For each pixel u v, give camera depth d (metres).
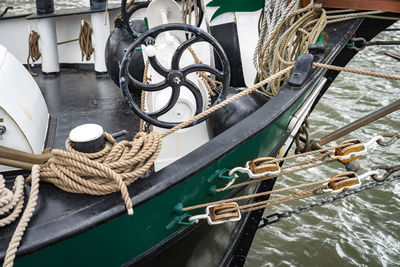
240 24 3.63
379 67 8.72
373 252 4.54
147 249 2.33
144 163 2.26
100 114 3.96
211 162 2.30
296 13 3.18
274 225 4.90
